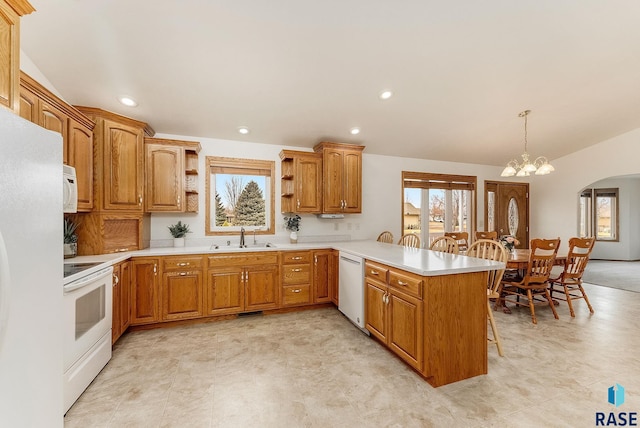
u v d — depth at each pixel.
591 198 7.25
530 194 5.79
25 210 0.95
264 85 2.63
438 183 5.05
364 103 3.03
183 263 2.91
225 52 2.18
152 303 2.81
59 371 1.14
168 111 2.97
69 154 2.18
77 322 1.78
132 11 1.79
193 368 2.11
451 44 2.22
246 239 3.78
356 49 2.22
